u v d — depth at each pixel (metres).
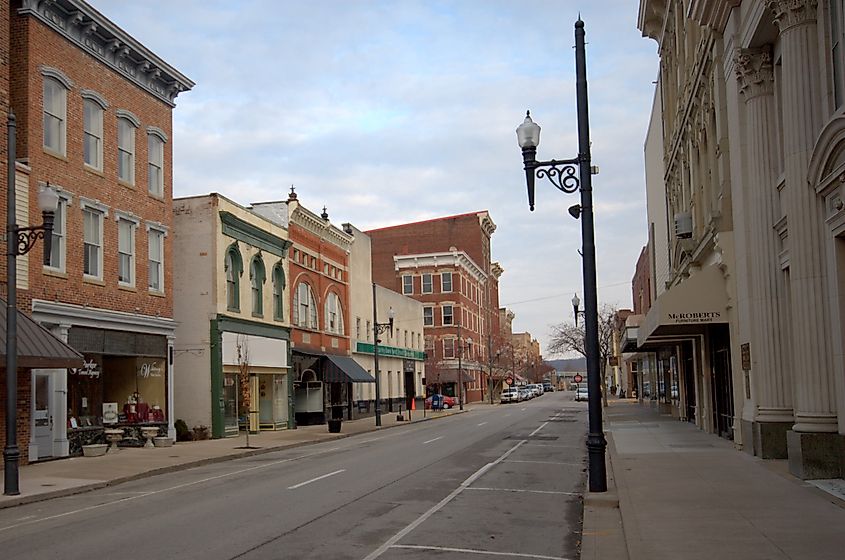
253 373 37.31
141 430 28.88
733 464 17.41
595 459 14.41
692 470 16.64
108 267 27.12
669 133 35.91
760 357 18.22
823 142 13.26
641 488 14.29
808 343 14.59
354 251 53.69
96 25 26.30
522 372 130.75
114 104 27.98
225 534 11.31
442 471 19.09
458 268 86.19
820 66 14.33
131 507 14.63
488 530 11.57
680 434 27.97
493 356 95.25
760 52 17.94
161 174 30.97
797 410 14.97
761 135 18.08
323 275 47.28
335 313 49.94
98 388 27.62
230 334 34.91
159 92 30.92
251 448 28.12
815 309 14.52
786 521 10.65
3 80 22.41
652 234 49.53
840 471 14.23
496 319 109.06
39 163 23.80
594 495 13.96
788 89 14.86
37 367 20.30
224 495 15.73
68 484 18.19
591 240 14.99
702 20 21.34
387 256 96.06
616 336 102.56
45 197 17.25
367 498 14.70
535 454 23.34
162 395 30.22
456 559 9.70
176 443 31.02
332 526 11.85
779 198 17.86
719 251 22.38
